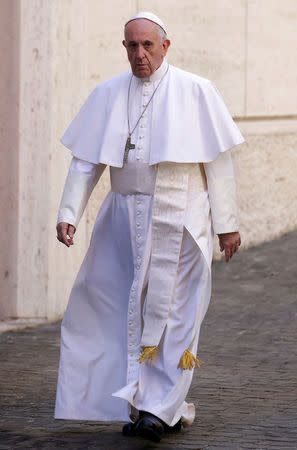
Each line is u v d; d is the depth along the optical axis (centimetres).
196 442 1162
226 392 1405
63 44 1872
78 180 1208
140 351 1181
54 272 1912
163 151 1148
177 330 1170
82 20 1909
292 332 1817
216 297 2112
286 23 2786
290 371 1538
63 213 1201
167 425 1188
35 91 1861
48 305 1908
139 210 1177
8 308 1909
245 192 2605
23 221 1894
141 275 1173
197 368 1547
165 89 1177
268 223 2714
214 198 1177
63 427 1242
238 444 1152
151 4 2244
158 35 1162
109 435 1201
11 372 1540
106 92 1206
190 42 2414
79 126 1223
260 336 1783
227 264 2444
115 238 1212
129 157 1173
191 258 1173
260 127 2680
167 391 1156
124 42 1180
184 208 1166
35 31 1853
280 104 2772
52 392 1423
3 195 1894
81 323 1220
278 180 2750
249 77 2636
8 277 1905
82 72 1919
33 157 1877
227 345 1711
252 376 1501
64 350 1215
